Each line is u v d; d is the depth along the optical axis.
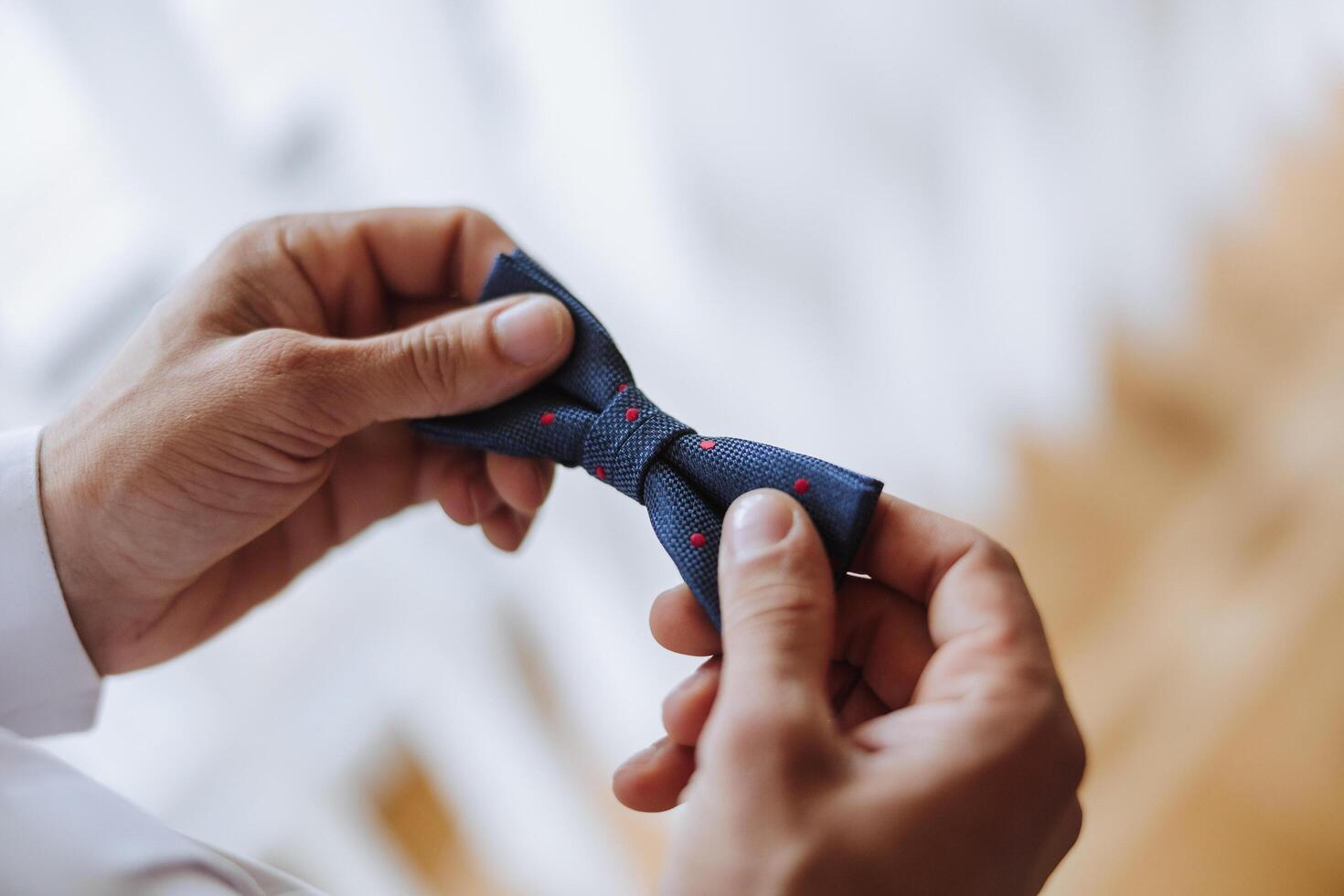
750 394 1.22
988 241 1.37
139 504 0.66
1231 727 1.38
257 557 0.81
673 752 0.61
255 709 0.99
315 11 0.87
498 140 0.99
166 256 0.86
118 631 0.73
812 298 1.23
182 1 0.81
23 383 0.81
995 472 1.49
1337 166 1.80
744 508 0.50
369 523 0.84
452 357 0.64
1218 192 1.64
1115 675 1.45
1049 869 0.52
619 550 1.16
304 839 1.07
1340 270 1.73
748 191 1.14
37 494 0.67
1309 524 1.54
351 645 1.06
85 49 0.76
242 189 0.87
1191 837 1.29
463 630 1.11
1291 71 1.67
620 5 0.99
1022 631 0.51
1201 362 1.66
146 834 0.50
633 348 1.12
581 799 1.24
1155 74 1.45
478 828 1.20
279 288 0.72
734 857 0.43
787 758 0.44
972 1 1.21
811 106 1.14
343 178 0.94
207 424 0.65
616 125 1.04
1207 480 1.58
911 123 1.23
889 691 0.59
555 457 0.64
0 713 0.73
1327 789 1.28
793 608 0.47
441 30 0.92
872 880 0.44
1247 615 1.47
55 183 0.80
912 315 1.33
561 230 1.05
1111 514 1.55
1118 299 1.56
